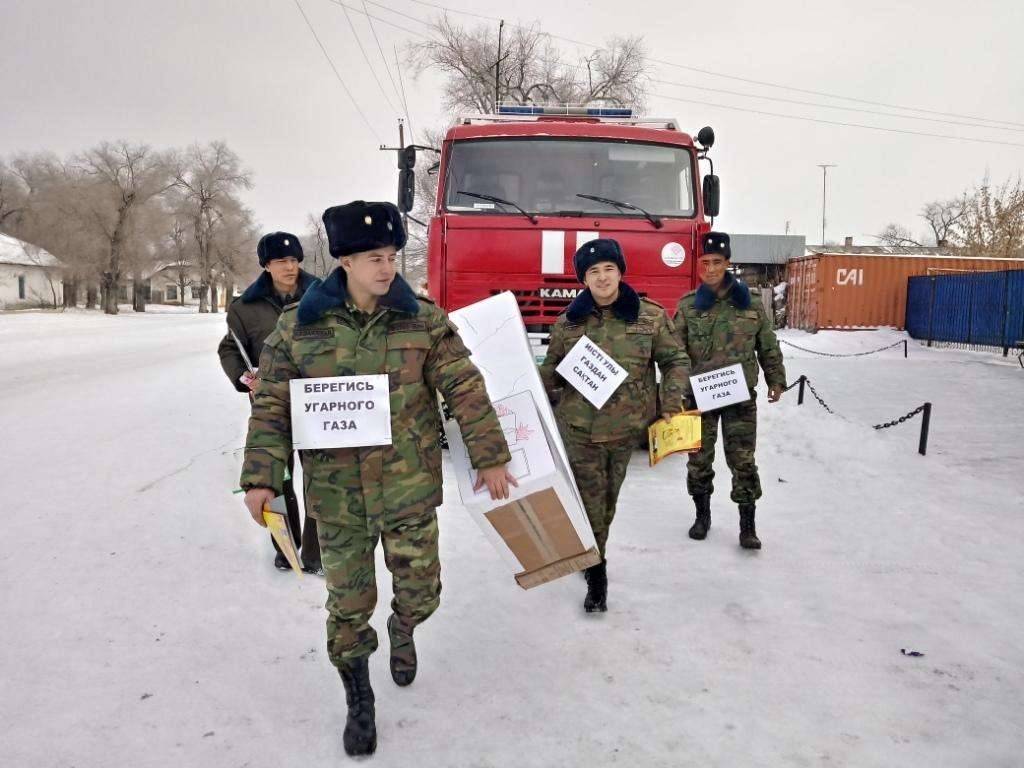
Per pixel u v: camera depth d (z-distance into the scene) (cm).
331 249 254
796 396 1117
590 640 341
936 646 332
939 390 1207
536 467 273
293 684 305
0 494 564
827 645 334
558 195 687
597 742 265
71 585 397
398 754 260
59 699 290
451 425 303
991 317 1928
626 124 778
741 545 457
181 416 922
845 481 618
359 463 262
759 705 287
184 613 366
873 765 251
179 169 6562
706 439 464
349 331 261
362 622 268
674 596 388
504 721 279
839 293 2392
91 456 691
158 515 515
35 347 2052
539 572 297
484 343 336
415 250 3600
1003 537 476
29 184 6000
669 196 695
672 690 298
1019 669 313
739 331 456
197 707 287
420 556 271
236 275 6919
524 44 3794
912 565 429
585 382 363
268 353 266
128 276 6225
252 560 438
